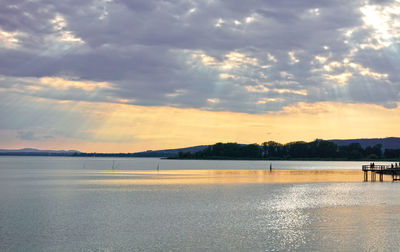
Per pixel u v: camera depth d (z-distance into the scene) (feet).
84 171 404.57
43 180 255.91
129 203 136.87
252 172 399.65
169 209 123.44
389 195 162.61
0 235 86.17
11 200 143.84
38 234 87.66
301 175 339.16
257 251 75.72
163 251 75.46
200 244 80.48
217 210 122.11
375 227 95.45
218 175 333.62
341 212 117.91
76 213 114.93
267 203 138.10
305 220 105.09
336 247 78.23
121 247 78.02
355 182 244.22
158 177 295.28
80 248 77.15
